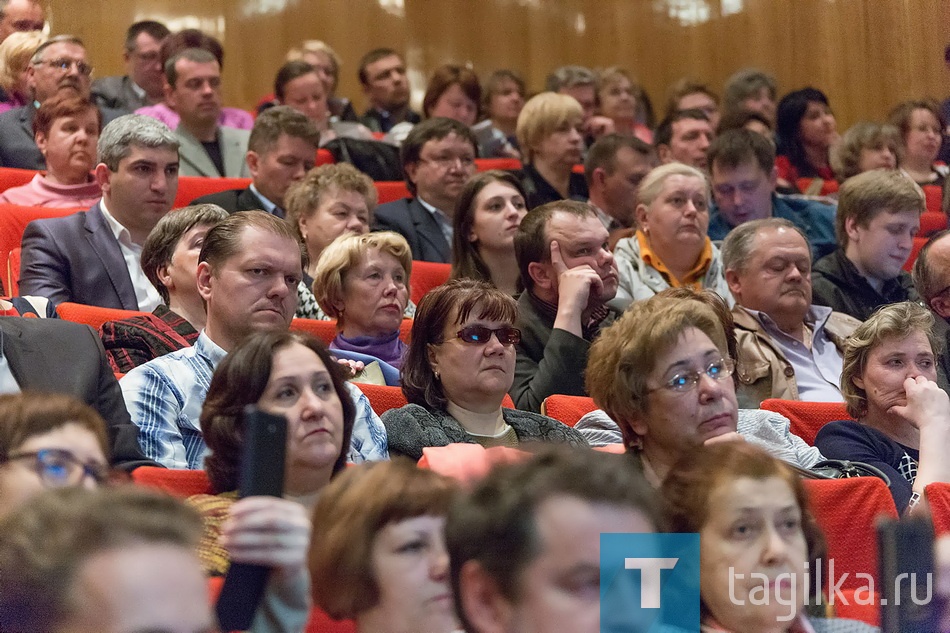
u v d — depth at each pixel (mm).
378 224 7078
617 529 1794
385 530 2279
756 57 12680
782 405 4594
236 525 2160
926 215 8031
